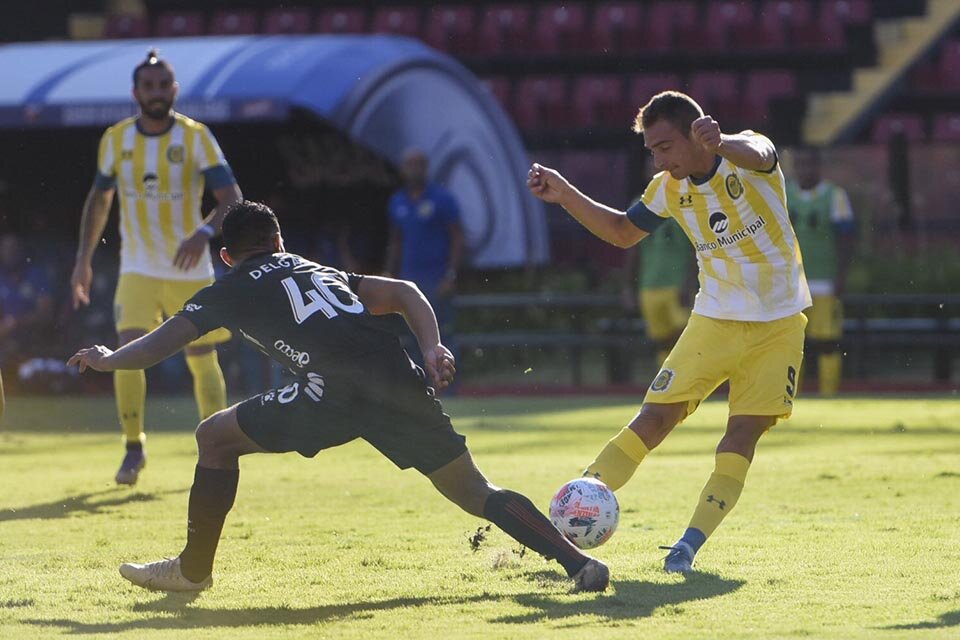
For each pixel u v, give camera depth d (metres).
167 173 29.44
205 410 30.94
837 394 54.84
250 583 17.73
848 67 78.06
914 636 13.92
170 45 63.59
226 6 83.12
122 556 20.05
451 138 65.62
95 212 30.20
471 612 15.62
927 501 24.70
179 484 29.12
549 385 63.88
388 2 82.19
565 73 79.81
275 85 58.97
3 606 16.44
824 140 77.00
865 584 16.94
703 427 42.78
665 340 56.00
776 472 29.45
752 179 18.53
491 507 16.47
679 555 17.94
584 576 16.45
